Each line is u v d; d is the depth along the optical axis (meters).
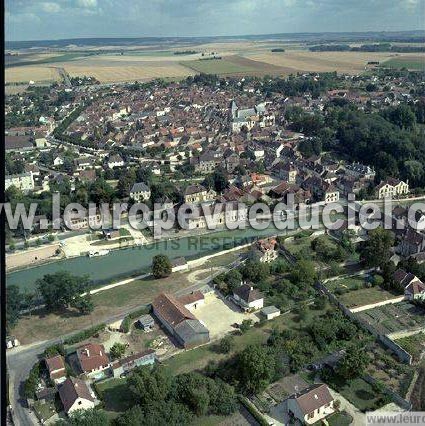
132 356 170.25
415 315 193.75
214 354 175.38
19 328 197.88
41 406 153.38
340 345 176.50
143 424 139.50
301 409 140.75
